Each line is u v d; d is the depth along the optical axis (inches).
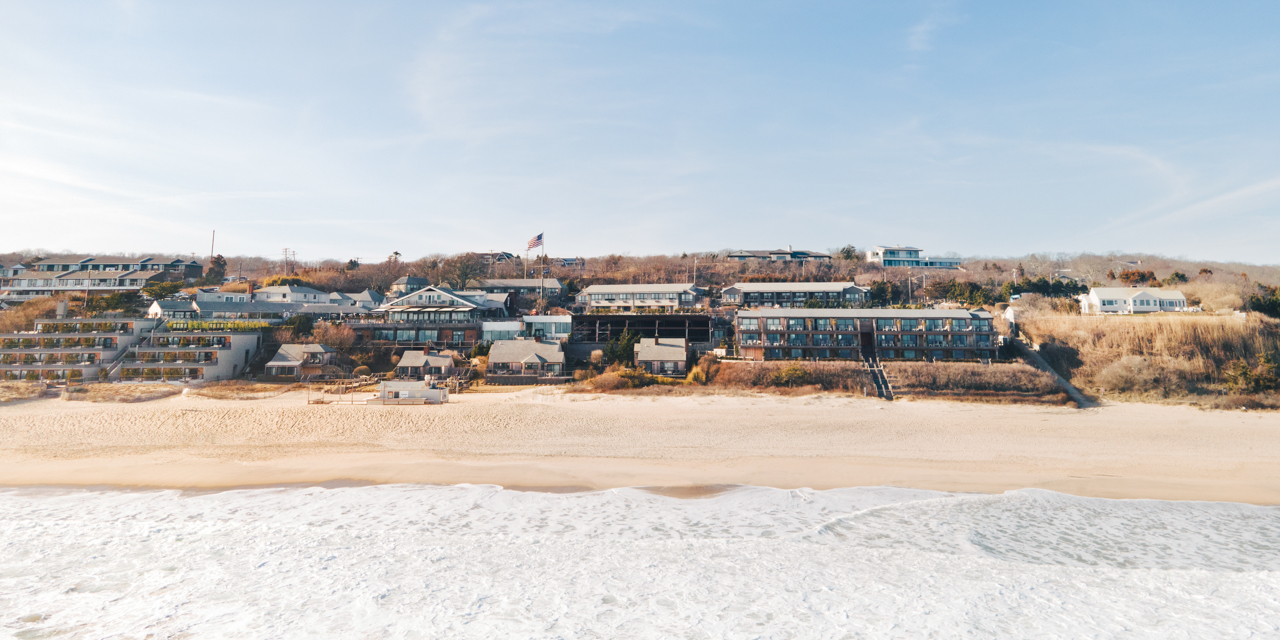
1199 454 1438.2
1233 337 2285.9
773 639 664.4
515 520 1021.8
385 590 764.6
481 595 754.8
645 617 706.2
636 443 1535.4
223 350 2431.1
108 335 2459.4
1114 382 2139.5
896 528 994.1
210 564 839.7
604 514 1053.2
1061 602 752.3
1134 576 824.9
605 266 5093.5
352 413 1769.2
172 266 4318.4
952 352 2484.0
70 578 795.4
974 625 697.6
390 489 1188.5
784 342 2556.6
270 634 661.3
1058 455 1430.9
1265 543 936.3
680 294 3548.2
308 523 1003.3
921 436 1596.9
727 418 1781.5
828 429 1664.6
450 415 1760.6
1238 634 683.4
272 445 1525.6
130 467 1331.2
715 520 1027.9
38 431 1633.9
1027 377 2114.9
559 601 741.9
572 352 2738.7
